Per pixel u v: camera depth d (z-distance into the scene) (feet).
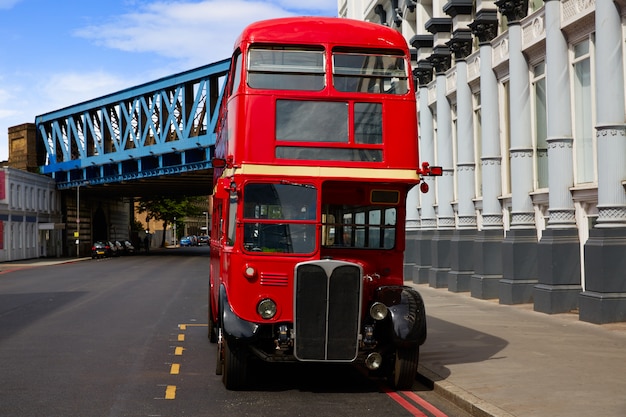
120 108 197.26
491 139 76.02
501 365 36.27
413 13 108.37
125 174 200.13
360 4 142.51
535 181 68.39
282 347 31.81
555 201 60.03
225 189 32.99
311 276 31.01
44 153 248.73
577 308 58.80
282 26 33.76
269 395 32.19
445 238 91.50
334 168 32.99
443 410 29.17
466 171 84.02
